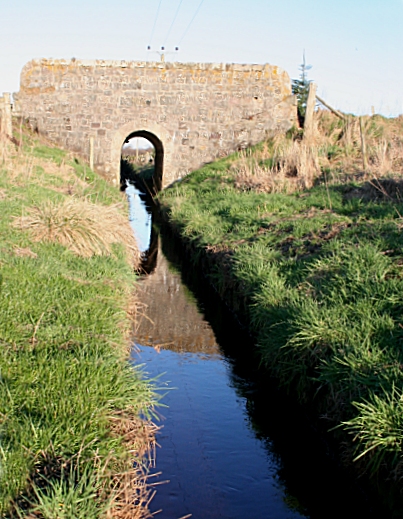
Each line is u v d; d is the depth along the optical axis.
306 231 10.41
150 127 24.28
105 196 16.92
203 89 24.22
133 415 5.08
